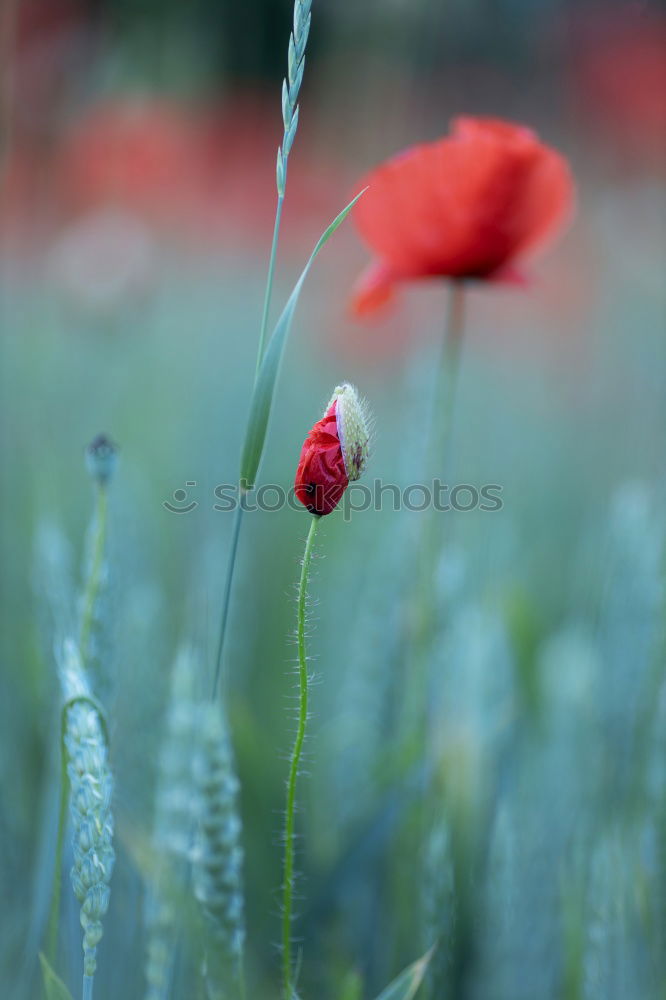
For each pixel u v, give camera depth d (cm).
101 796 54
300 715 54
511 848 65
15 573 85
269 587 92
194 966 58
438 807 66
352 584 87
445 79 212
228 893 56
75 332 138
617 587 67
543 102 216
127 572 67
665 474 68
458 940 65
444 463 70
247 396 113
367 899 68
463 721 68
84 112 167
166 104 172
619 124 197
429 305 147
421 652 68
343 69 159
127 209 167
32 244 159
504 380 160
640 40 204
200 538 87
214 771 56
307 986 65
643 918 62
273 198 183
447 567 69
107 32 166
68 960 59
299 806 67
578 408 153
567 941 64
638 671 66
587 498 123
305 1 53
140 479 93
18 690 69
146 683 65
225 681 69
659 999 61
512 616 77
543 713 76
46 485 97
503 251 68
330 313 155
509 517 102
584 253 171
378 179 68
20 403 114
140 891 61
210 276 162
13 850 64
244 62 196
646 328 145
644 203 174
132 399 136
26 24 158
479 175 66
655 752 62
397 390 138
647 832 62
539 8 210
